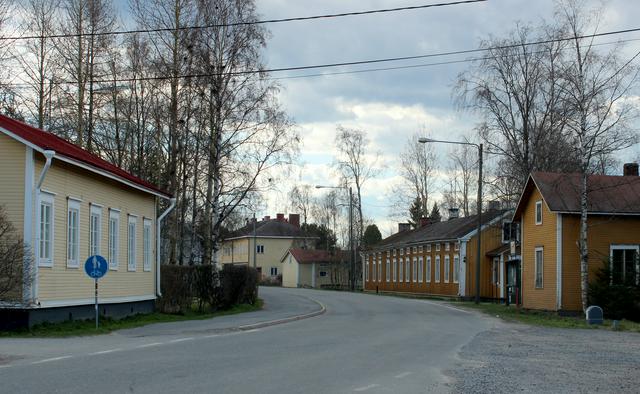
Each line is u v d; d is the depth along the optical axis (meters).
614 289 33.72
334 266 98.38
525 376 13.62
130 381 12.05
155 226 33.62
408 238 71.44
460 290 55.50
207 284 35.00
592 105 33.31
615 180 39.22
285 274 110.75
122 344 18.88
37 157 21.78
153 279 32.88
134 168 44.62
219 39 37.22
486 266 56.06
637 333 25.11
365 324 27.81
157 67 37.41
